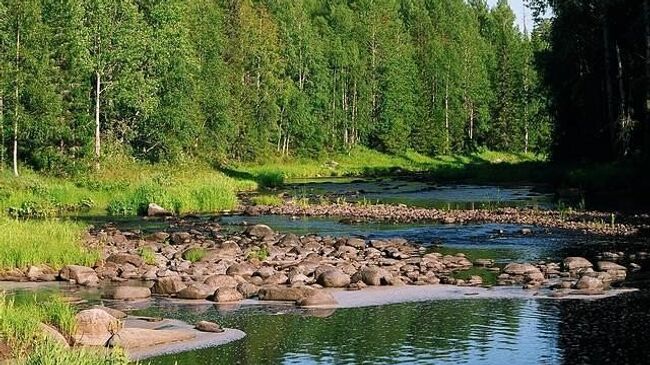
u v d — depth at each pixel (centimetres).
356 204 4509
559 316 1836
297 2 10550
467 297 2084
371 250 2853
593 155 5572
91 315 1664
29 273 2398
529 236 3170
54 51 5641
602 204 4078
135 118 6556
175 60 6656
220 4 8831
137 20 6156
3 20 5394
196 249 2766
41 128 5384
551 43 5906
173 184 4697
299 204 4528
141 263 2578
